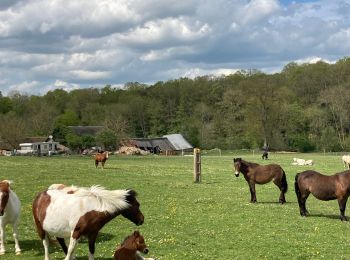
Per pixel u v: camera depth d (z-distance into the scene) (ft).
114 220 74.08
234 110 429.79
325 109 410.31
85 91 554.05
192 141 422.41
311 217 81.97
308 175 82.58
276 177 99.14
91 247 46.68
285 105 403.54
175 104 483.10
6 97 511.40
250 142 404.16
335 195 79.77
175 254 54.39
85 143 379.76
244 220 76.74
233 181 139.95
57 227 46.42
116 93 556.92
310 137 395.96
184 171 165.48
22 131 366.63
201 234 65.77
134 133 473.26
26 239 60.54
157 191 109.60
